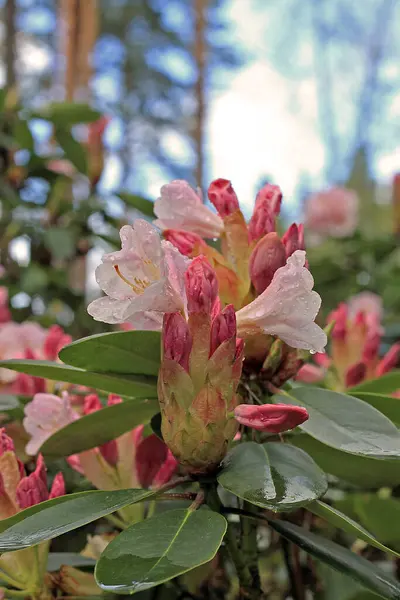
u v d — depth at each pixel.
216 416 0.40
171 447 0.41
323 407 0.43
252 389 0.45
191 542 0.37
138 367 0.44
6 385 0.64
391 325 0.96
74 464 0.49
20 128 0.95
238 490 0.39
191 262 0.41
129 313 0.39
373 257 1.12
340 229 1.34
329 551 0.41
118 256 0.41
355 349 0.61
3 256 0.99
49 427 0.49
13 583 0.46
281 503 0.38
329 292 1.12
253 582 0.45
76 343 0.41
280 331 0.42
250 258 0.44
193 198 0.47
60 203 0.98
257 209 0.46
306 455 0.41
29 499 0.43
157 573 0.35
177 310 0.40
